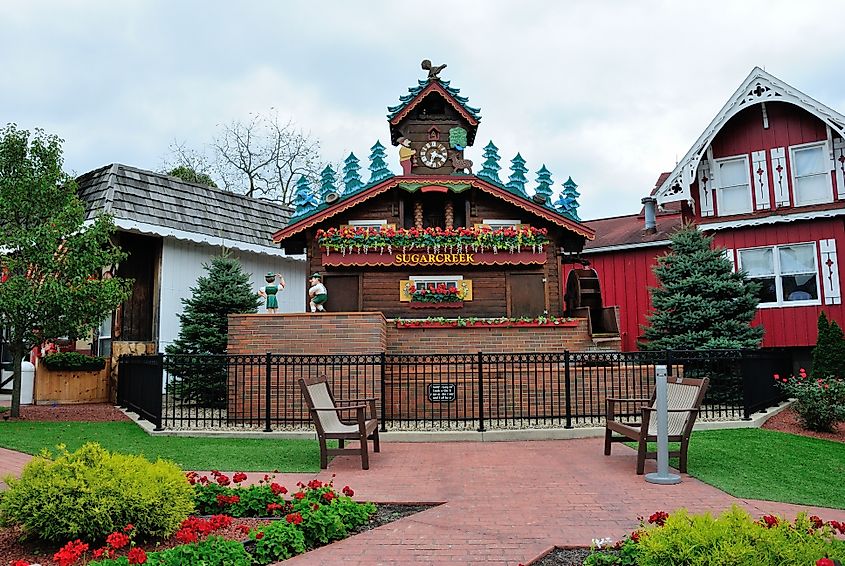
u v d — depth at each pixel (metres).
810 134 18.52
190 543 4.90
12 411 12.63
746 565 3.93
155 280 18.16
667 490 7.51
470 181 16.30
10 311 11.88
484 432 11.02
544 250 16.14
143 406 12.34
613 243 23.09
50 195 12.90
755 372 12.70
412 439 10.96
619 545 5.19
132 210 17.25
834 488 7.63
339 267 16.00
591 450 10.05
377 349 12.38
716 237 19.72
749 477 8.11
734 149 19.59
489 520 6.26
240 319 12.58
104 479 5.44
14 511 5.31
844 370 14.98
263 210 22.05
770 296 18.94
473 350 13.99
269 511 6.29
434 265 15.98
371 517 6.39
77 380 16.19
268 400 11.25
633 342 22.36
